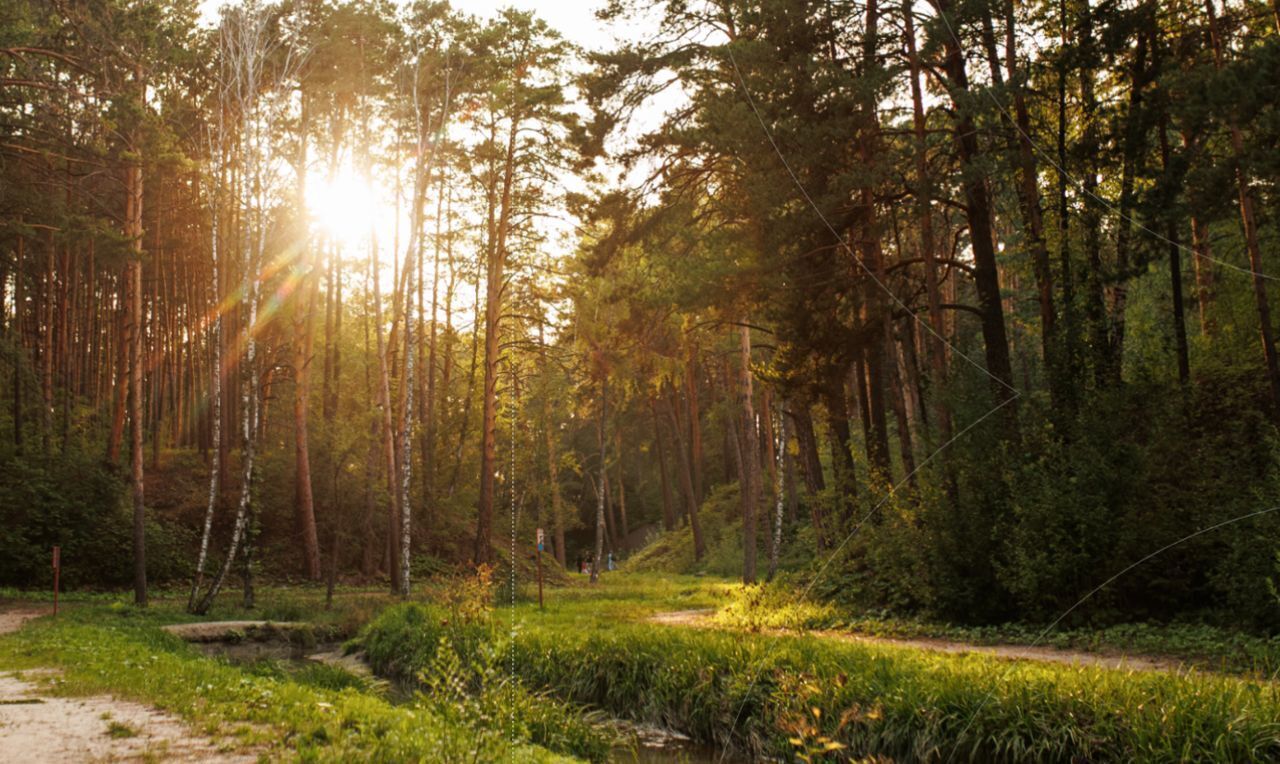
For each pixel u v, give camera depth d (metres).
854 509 21.45
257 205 31.53
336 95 35.19
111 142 28.38
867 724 9.05
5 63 27.81
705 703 11.04
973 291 35.59
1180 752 7.24
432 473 42.56
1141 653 12.85
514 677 12.98
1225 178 17.72
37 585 30.77
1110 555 15.72
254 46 28.56
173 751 6.64
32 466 32.75
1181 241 21.42
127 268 35.72
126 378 35.81
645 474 77.62
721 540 49.53
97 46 26.09
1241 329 24.33
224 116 32.06
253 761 6.32
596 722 11.71
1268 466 15.34
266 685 10.75
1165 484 16.11
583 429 75.69
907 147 18.84
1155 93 19.55
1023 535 16.20
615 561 63.50
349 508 39.00
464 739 7.30
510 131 33.62
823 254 21.58
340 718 8.17
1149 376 17.52
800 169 19.41
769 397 37.25
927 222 19.84
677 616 21.22
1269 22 20.56
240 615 24.14
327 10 33.03
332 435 35.34
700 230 24.92
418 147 31.86
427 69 32.31
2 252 36.75
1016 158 18.84
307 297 38.34
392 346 38.69
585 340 33.50
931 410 21.75
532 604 26.58
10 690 9.85
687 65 23.23
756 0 20.22
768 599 20.45
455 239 40.34
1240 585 13.77
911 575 18.25
